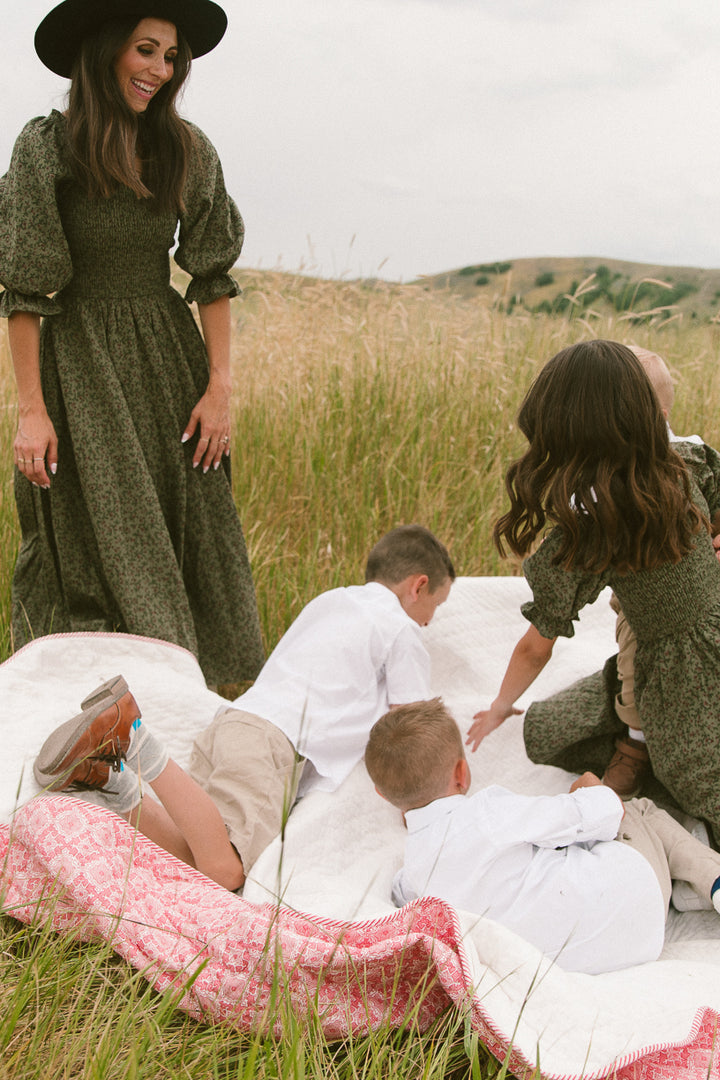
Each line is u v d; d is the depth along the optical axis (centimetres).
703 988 166
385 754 196
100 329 260
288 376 464
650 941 184
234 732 218
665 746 212
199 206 258
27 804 177
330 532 381
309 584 328
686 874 199
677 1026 152
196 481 282
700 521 203
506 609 304
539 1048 140
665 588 204
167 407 271
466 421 443
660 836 205
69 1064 130
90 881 165
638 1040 149
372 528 375
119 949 158
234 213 271
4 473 363
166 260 267
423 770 194
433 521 381
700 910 206
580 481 194
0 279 243
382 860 214
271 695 229
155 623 269
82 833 172
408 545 256
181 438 276
